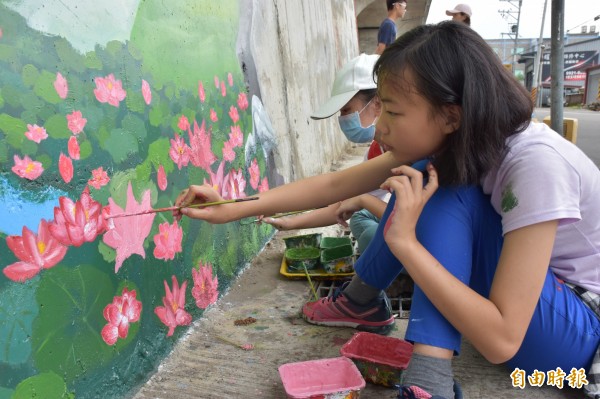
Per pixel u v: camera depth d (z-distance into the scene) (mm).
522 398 1429
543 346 1326
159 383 1542
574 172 1181
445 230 1266
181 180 1817
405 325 1864
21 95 1160
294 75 3668
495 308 1150
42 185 1201
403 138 1209
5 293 1102
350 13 8000
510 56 48125
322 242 2473
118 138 1478
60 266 1247
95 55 1403
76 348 1291
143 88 1614
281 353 1688
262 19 2949
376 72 1230
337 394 1300
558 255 1364
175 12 1857
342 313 1810
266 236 2699
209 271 1996
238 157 2367
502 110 1146
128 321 1490
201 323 1882
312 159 4066
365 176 1613
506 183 1201
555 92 4762
